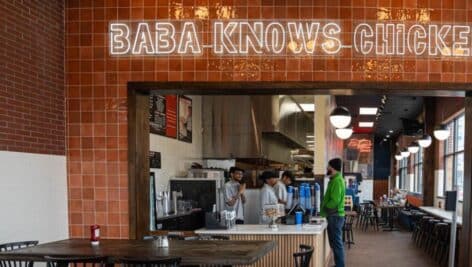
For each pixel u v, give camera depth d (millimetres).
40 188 4512
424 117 12344
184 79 4961
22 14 4273
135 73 5000
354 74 4875
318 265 5930
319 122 9156
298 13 4906
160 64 4984
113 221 4988
